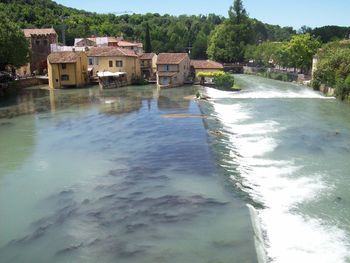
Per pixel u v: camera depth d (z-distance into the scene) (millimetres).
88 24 169250
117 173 27156
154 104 54625
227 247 17688
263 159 30016
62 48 101750
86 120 44688
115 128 40188
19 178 27141
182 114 46625
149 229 19469
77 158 30906
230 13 139125
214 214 20719
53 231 19922
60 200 23359
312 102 58875
